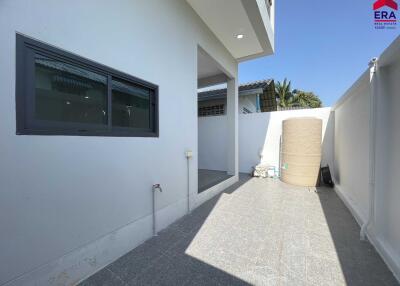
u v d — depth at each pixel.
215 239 2.53
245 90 8.35
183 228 2.86
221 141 7.43
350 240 2.48
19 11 1.35
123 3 2.17
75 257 1.73
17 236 1.36
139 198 2.44
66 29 1.63
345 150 4.41
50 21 1.53
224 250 2.28
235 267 1.96
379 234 2.31
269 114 7.05
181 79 3.26
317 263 2.02
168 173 2.97
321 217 3.23
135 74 2.34
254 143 7.31
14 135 1.34
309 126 5.29
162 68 2.81
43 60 1.51
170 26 2.97
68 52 1.65
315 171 5.32
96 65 1.89
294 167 5.50
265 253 2.21
